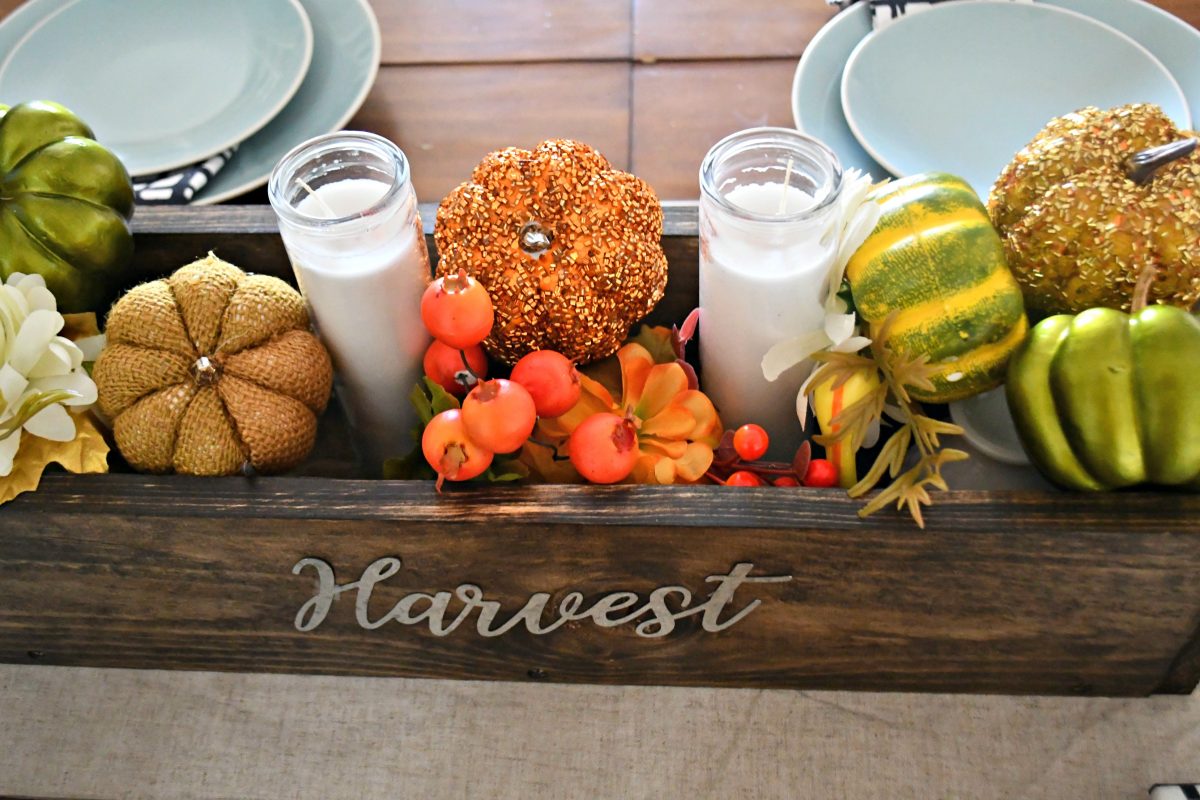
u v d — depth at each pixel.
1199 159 0.52
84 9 0.78
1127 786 0.55
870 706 0.59
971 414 0.59
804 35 0.79
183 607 0.58
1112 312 0.49
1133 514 0.50
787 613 0.56
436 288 0.51
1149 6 0.74
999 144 0.69
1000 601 0.54
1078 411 0.48
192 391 0.54
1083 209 0.51
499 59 0.79
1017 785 0.56
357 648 0.60
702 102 0.75
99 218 0.57
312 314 0.59
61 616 0.60
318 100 0.74
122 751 0.59
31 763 0.58
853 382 0.54
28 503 0.53
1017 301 0.53
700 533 0.51
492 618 0.58
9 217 0.57
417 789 0.57
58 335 0.58
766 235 0.51
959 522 0.50
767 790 0.56
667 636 0.58
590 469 0.51
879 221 0.54
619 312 0.57
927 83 0.71
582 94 0.76
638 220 0.56
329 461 0.67
